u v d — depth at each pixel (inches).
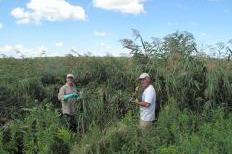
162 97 550.6
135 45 593.0
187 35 589.0
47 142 456.1
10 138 489.7
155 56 583.2
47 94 596.4
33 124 497.4
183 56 572.1
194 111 535.5
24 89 592.7
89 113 540.1
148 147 424.5
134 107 542.9
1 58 687.7
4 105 555.8
